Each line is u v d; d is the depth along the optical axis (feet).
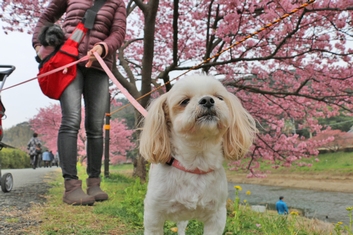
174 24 20.17
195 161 6.63
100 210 10.01
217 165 6.79
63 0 12.06
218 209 6.86
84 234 7.88
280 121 30.32
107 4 11.69
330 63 23.25
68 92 10.91
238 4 19.75
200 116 6.35
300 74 24.73
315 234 9.84
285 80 28.22
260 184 55.88
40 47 11.27
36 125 70.08
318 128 31.45
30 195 13.46
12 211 10.09
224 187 6.85
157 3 18.57
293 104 29.63
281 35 21.59
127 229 8.41
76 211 10.01
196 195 6.55
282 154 30.42
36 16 27.04
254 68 27.96
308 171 62.85
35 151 50.60
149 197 6.76
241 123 7.48
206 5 23.95
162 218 6.82
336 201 35.76
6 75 13.42
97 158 12.10
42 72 10.72
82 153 71.92
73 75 10.84
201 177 6.63
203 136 6.52
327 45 22.36
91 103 11.74
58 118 69.46
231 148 7.40
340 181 52.60
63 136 11.07
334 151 74.49
